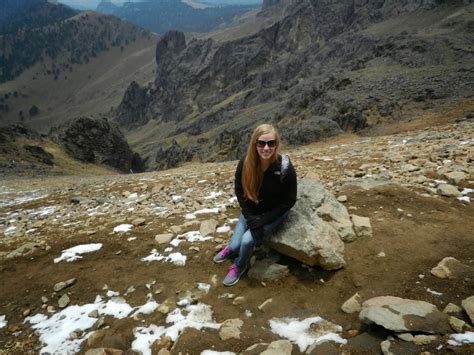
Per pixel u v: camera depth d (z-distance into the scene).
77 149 28.39
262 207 2.52
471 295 2.00
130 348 2.02
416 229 2.79
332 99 25.27
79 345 2.11
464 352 1.58
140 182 6.45
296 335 1.95
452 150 4.76
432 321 1.76
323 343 1.80
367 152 6.05
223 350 1.89
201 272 2.67
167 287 2.54
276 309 2.18
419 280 2.20
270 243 2.58
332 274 2.42
